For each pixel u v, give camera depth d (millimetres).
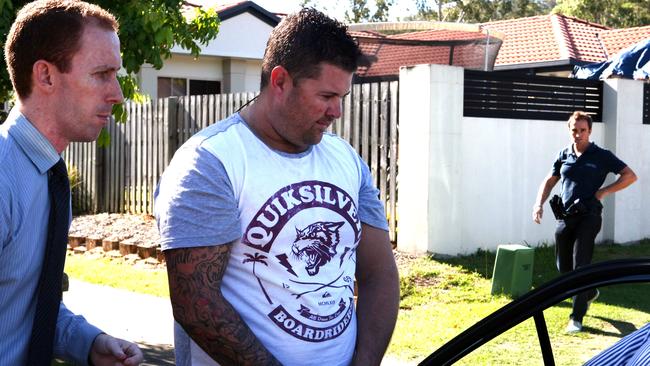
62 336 2467
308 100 2400
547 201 10914
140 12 4887
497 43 11836
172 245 2346
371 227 2818
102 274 9852
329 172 2602
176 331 2646
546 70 20578
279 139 2502
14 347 2164
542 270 9492
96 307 8227
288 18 2477
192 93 19656
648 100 11828
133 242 10828
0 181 2068
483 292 8242
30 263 2156
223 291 2455
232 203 2395
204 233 2338
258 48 20047
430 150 9484
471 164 10016
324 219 2523
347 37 2436
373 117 10141
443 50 11734
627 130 11484
